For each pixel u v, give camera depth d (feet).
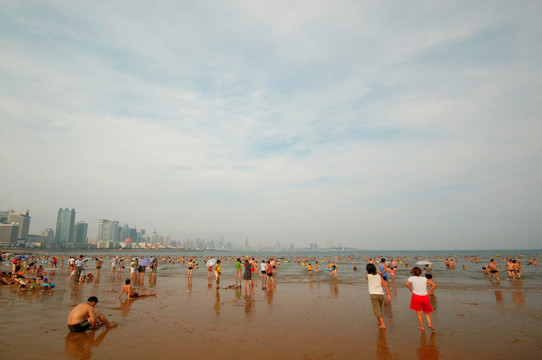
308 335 28.07
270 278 64.59
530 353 23.54
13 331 29.19
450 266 124.77
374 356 22.93
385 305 42.16
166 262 192.44
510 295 50.08
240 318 34.71
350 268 136.36
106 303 43.98
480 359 22.35
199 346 24.99
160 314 36.73
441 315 36.14
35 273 90.38
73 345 25.17
